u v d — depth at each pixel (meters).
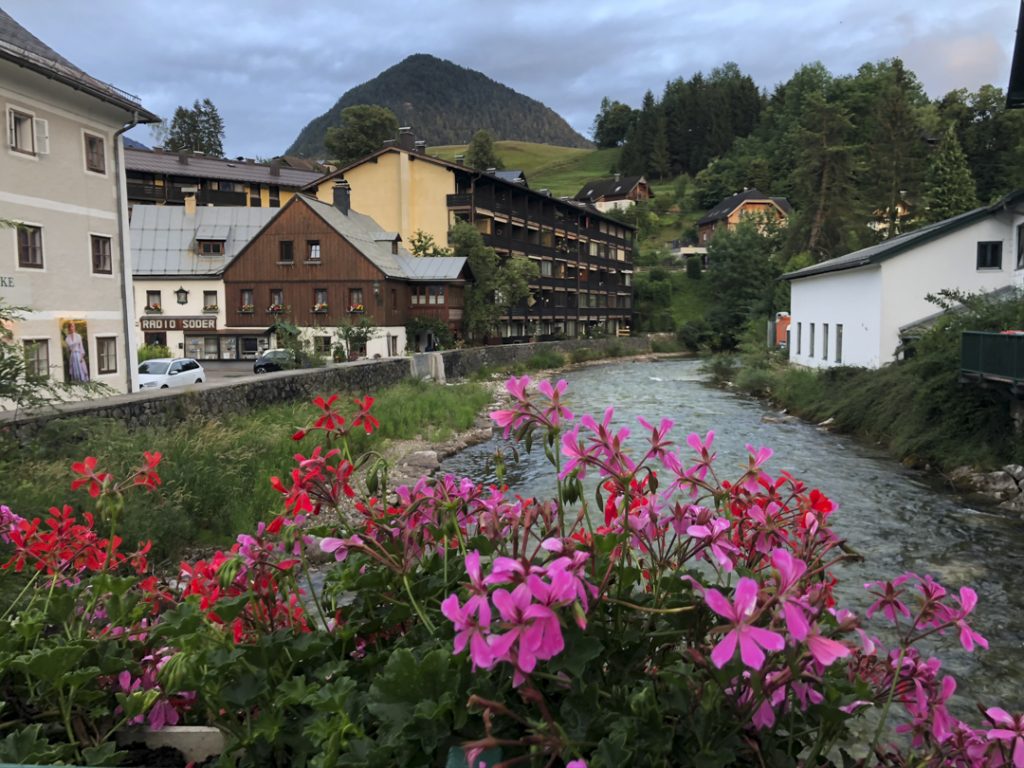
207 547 9.62
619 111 173.75
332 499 2.39
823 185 59.56
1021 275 23.09
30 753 2.00
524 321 57.56
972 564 9.45
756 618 1.48
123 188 21.70
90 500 7.74
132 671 2.41
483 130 122.56
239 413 16.44
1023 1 18.72
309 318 42.41
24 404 11.66
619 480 2.07
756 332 50.28
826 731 1.79
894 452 17.00
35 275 18.59
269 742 2.01
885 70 103.44
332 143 90.38
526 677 1.61
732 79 151.75
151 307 44.97
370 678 2.15
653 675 1.97
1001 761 1.76
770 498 2.22
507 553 2.38
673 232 113.12
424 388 27.77
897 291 24.56
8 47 17.27
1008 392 14.27
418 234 50.59
